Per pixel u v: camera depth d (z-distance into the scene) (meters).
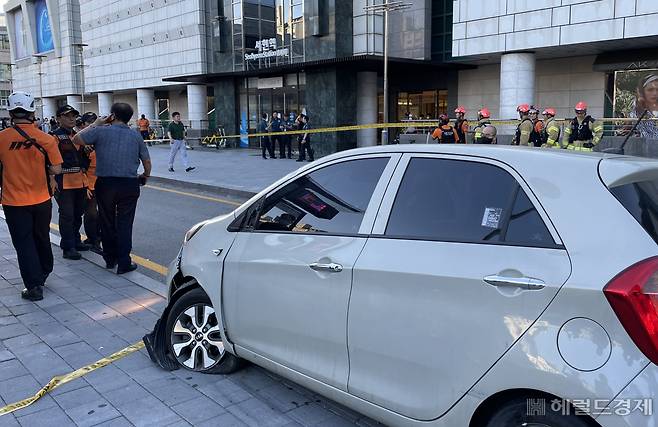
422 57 23.55
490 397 2.40
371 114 24.64
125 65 40.66
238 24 28.17
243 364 4.07
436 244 2.67
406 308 2.67
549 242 2.36
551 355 2.21
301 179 3.52
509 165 2.63
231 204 12.15
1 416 3.40
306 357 3.19
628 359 2.07
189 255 3.99
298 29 25.11
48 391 3.70
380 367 2.80
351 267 2.91
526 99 18.78
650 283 2.09
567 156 2.57
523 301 2.31
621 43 17.05
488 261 2.46
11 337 4.59
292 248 3.28
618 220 2.26
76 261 7.02
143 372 3.99
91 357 4.23
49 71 52.69
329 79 23.50
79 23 48.25
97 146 6.18
